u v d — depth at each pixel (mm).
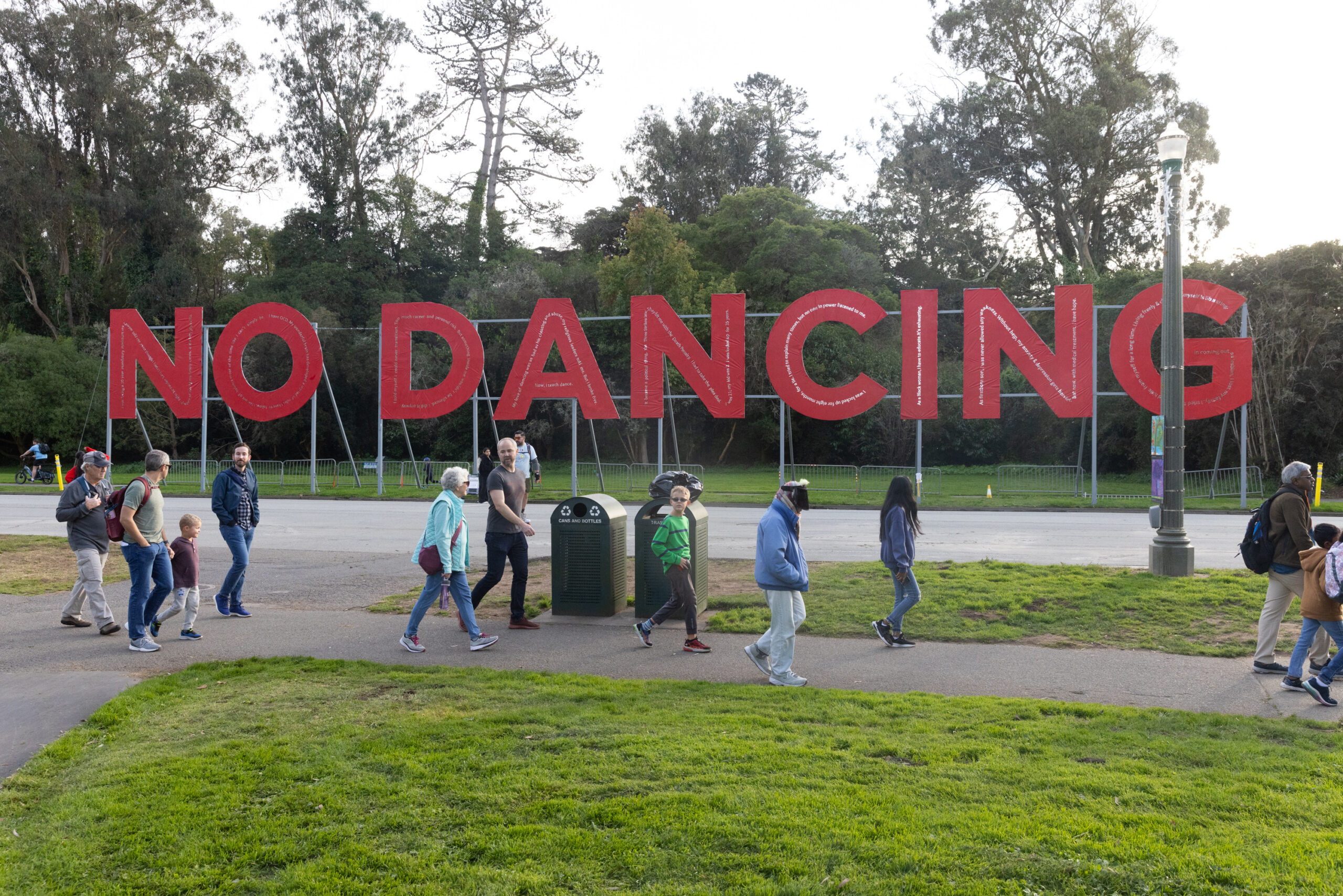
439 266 56094
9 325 49812
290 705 6578
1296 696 6918
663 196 58312
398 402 26500
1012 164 49969
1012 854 4082
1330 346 31406
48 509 23094
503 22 56531
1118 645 8484
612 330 44844
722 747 5480
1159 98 47250
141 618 8492
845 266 48031
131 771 5289
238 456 10141
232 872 4090
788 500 7277
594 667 7879
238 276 59000
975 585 10648
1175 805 4645
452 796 4820
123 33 51156
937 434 44969
